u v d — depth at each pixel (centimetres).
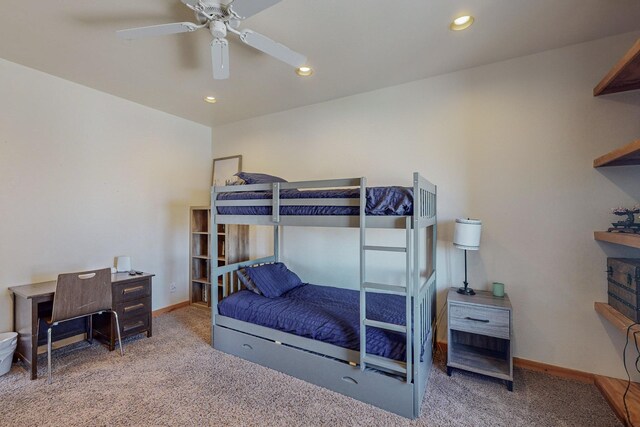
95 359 255
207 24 171
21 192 260
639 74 187
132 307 288
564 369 230
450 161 271
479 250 260
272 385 217
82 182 301
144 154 358
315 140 348
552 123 234
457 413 187
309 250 349
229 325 267
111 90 311
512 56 243
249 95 324
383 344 198
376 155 308
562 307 231
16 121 256
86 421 178
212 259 280
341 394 206
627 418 172
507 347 233
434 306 268
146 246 360
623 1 176
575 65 226
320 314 233
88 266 304
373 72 270
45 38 218
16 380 221
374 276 307
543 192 237
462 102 266
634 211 196
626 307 188
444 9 186
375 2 179
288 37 216
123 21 199
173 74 275
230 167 421
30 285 259
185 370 238
